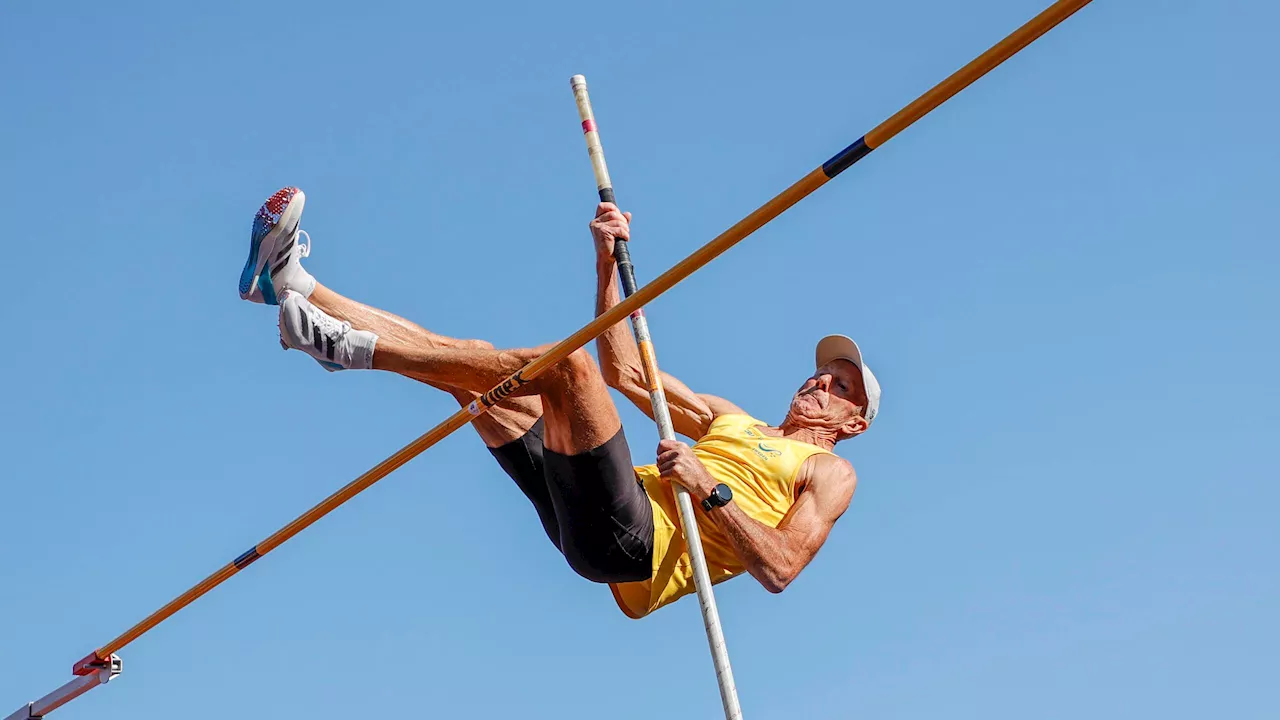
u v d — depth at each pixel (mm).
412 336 6156
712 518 5879
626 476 5852
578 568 6039
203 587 6531
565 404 5672
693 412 6859
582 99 6602
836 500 6172
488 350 5750
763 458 6305
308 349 5855
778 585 5828
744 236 4828
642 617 6211
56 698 7223
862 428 6801
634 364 6805
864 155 4535
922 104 4367
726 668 5492
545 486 6277
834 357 6934
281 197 6066
